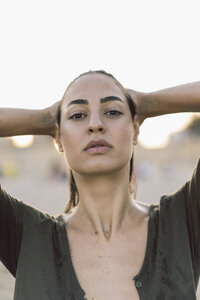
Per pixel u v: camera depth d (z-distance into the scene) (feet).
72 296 6.17
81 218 7.05
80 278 6.40
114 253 6.64
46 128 7.61
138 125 7.50
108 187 6.86
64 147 7.02
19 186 78.07
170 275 6.30
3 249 6.83
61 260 6.57
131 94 7.57
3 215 6.88
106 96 6.96
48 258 6.57
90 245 6.75
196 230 6.74
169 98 7.43
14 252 6.87
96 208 6.96
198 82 7.46
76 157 6.76
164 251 6.51
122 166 6.79
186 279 6.27
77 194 7.98
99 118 6.73
